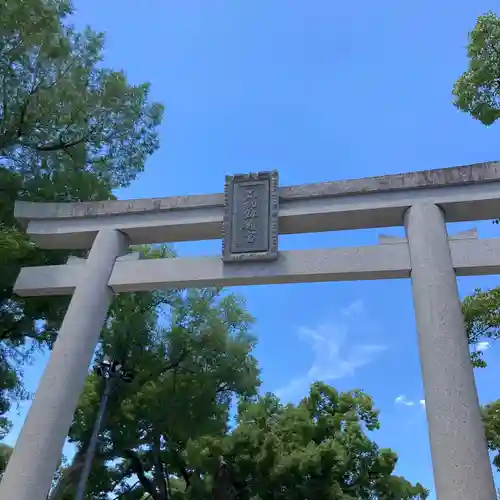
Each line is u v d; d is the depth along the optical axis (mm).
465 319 9891
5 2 10797
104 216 9547
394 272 7715
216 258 8492
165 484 17469
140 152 14375
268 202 8672
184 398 16062
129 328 15695
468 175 8156
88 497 16688
